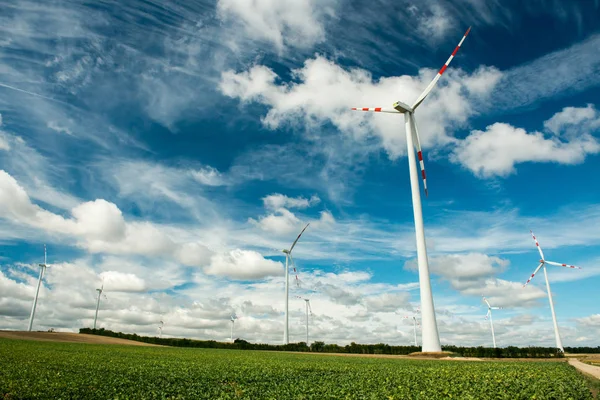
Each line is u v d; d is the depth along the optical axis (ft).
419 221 194.80
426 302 185.26
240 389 66.95
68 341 258.37
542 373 92.17
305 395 61.36
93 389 63.16
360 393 62.18
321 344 295.69
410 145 207.51
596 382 85.81
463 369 104.83
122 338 355.36
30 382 67.36
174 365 108.47
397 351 262.67
